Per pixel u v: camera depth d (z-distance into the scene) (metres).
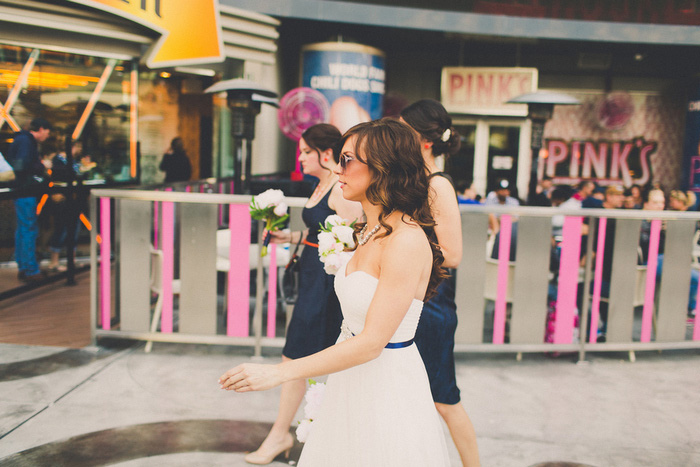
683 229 4.27
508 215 4.05
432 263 1.79
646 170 12.77
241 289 4.04
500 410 3.43
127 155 7.92
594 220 4.12
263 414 3.29
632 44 11.31
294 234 3.22
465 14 10.15
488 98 12.09
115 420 3.13
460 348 4.08
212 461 2.77
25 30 6.12
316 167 2.93
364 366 1.69
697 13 11.73
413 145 1.62
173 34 6.82
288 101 10.24
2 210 6.45
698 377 4.06
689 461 2.92
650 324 4.36
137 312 4.11
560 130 12.60
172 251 4.05
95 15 6.25
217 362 4.02
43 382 3.58
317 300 2.81
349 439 1.71
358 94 10.16
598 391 3.76
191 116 9.53
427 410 1.72
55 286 5.97
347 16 9.62
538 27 10.43
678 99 12.63
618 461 2.90
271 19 9.02
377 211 1.68
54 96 6.97
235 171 6.86
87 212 7.18
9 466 2.65
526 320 4.16
